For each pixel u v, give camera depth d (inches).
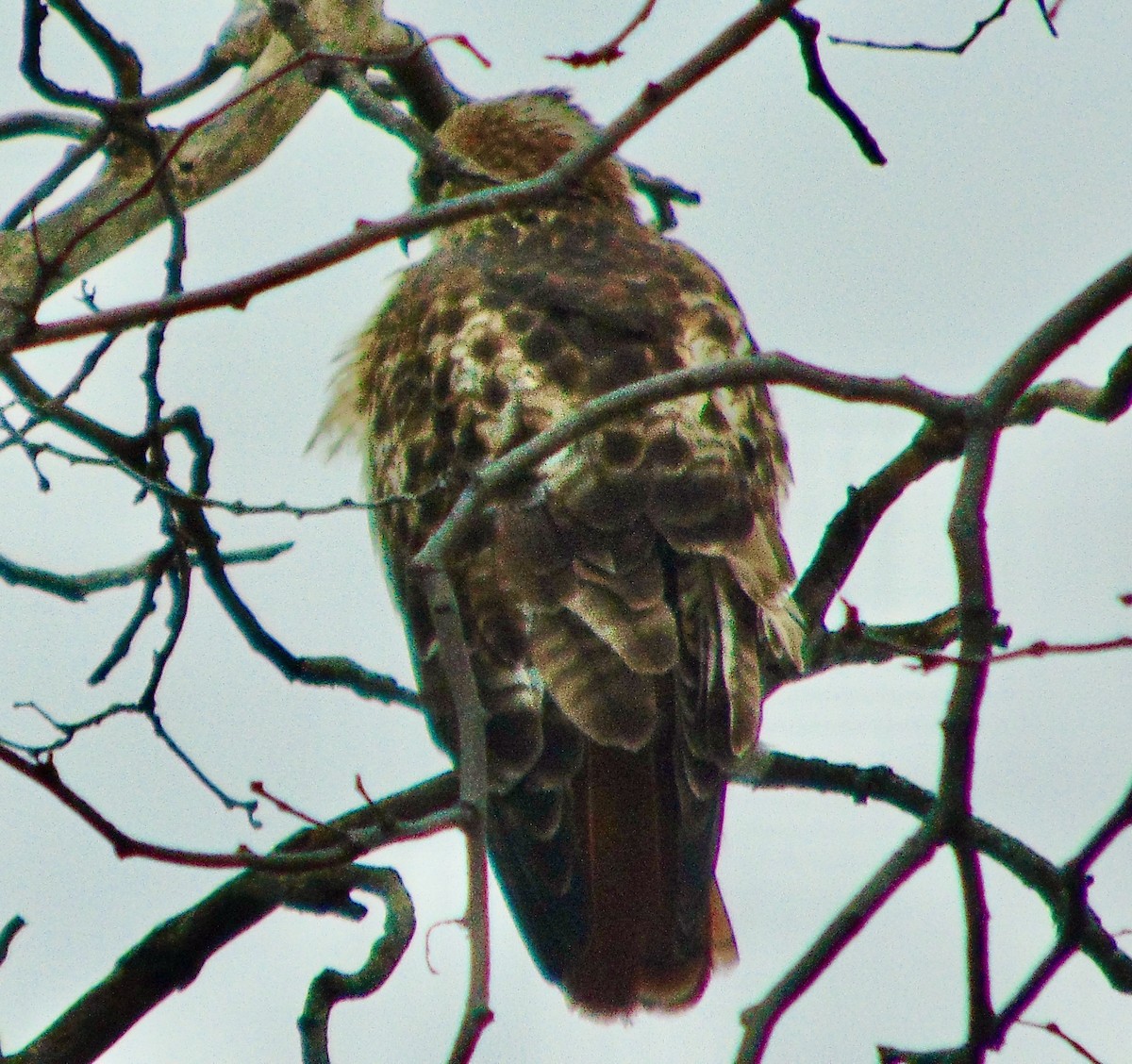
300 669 394.9
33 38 353.1
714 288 413.4
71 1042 383.6
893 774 386.0
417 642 374.9
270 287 255.6
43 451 346.0
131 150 462.0
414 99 482.6
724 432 368.2
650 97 249.3
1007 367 256.8
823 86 309.4
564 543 349.7
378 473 403.2
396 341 410.6
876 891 248.5
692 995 322.7
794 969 246.8
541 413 374.9
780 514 388.2
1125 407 318.3
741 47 248.4
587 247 416.8
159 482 375.9
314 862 251.6
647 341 385.7
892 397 256.2
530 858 331.9
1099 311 254.7
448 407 385.1
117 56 370.0
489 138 456.4
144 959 387.5
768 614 354.3
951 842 249.3
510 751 337.7
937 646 382.9
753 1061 242.2
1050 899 369.7
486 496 256.1
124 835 249.6
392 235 253.8
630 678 337.1
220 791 378.9
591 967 324.5
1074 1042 260.7
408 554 381.7
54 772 249.9
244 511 333.1
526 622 345.4
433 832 248.8
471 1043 229.3
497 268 407.5
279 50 474.6
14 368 365.4
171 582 378.9
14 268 460.4
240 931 387.5
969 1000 252.7
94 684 382.3
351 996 341.1
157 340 370.3
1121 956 356.5
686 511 352.5
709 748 337.7
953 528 254.2
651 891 328.5
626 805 333.1
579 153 251.4
